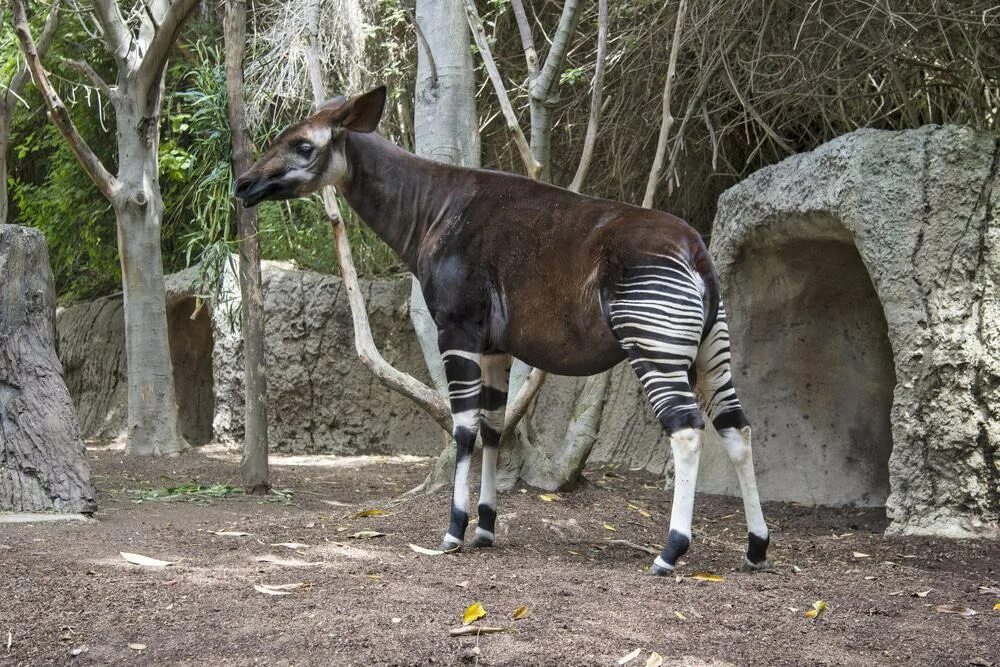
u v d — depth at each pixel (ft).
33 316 17.53
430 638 10.03
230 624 10.52
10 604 11.24
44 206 41.37
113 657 9.94
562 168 29.99
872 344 21.20
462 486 14.64
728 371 13.71
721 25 24.45
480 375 14.58
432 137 21.42
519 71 29.76
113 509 19.31
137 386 30.96
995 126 23.08
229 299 33.37
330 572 12.78
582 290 13.47
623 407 27.43
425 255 14.78
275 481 25.11
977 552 15.51
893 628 11.08
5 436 16.85
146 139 30.55
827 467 21.61
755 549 13.84
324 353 32.63
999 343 16.37
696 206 29.73
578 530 16.90
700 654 9.89
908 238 17.15
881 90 24.89
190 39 37.35
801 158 19.62
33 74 26.81
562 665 9.50
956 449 16.63
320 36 28.35
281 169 14.73
